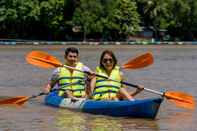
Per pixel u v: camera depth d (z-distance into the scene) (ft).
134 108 52.13
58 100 58.90
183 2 271.08
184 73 107.04
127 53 181.88
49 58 60.90
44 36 260.21
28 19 246.88
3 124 50.01
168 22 274.57
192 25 278.67
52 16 248.11
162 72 108.58
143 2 270.46
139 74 103.40
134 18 253.85
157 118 53.21
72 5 247.29
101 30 245.65
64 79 58.90
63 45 229.25
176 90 78.74
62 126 48.98
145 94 70.95
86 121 51.08
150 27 279.90
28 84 84.12
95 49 204.54
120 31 254.88
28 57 61.31
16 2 242.78
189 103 54.80
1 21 246.88
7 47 209.97
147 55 60.08
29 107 58.90
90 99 56.44
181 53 190.29
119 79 56.85
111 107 53.42
